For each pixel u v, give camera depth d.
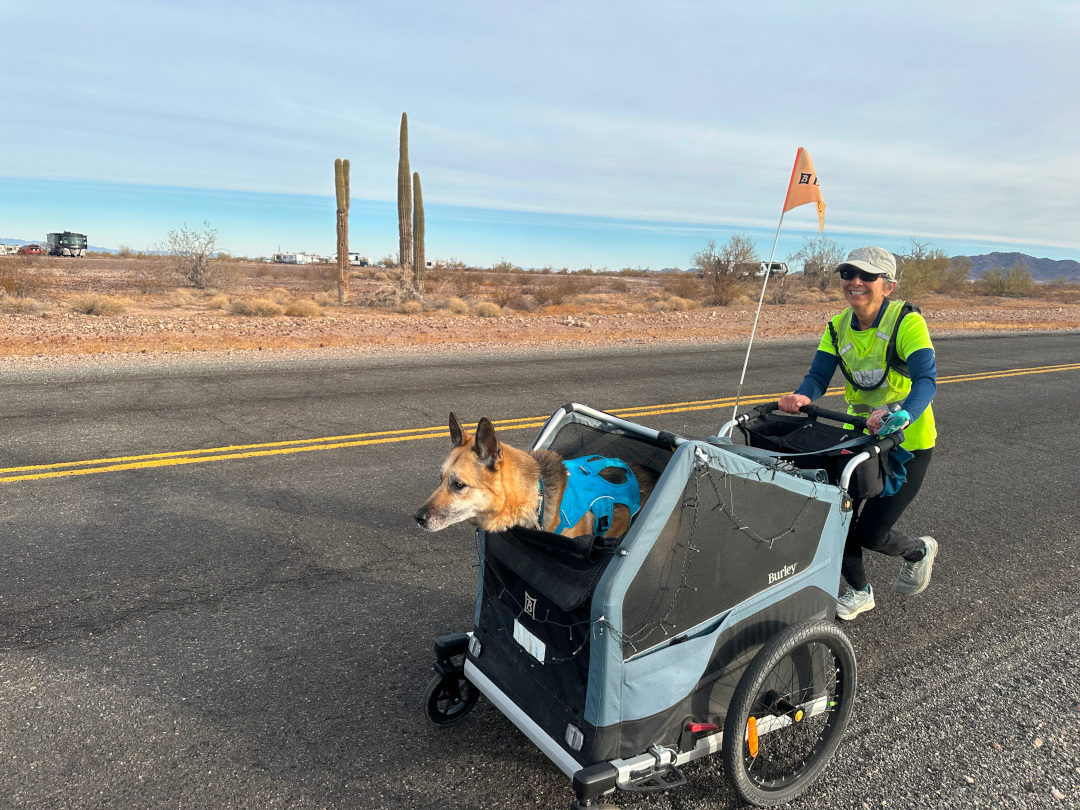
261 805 2.81
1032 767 3.19
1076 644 4.29
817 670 3.01
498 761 3.12
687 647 2.65
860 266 3.52
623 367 13.88
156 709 3.40
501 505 3.09
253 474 6.86
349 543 5.41
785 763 3.12
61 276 39.75
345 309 26.38
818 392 4.04
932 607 4.73
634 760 2.53
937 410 10.92
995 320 28.55
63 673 3.66
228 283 35.75
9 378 10.84
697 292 40.84
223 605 4.42
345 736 3.25
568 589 2.56
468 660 3.21
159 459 7.21
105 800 2.81
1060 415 10.84
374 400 10.15
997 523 6.29
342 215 28.03
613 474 3.56
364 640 4.09
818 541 3.13
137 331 16.91
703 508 2.60
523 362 14.12
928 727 3.46
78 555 5.02
